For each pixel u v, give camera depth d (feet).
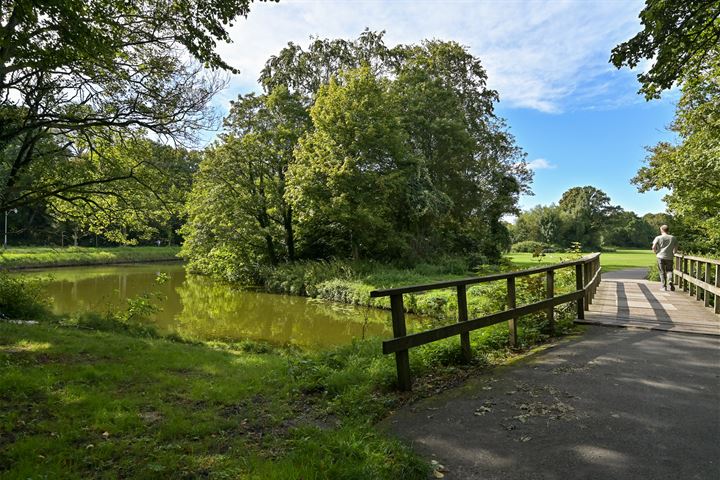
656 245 44.55
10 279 44.16
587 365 18.03
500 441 11.80
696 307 32.32
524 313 21.84
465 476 10.14
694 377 16.31
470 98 112.78
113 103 35.53
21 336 27.63
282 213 90.48
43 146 41.52
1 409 14.75
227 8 30.71
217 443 12.46
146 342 30.30
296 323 51.47
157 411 15.35
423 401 15.03
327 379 17.67
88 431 13.25
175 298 72.69
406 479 9.98
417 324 37.83
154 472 10.61
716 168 46.01
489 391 15.62
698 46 25.16
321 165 73.77
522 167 118.52
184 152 41.73
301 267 82.43
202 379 20.31
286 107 88.89
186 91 35.86
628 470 10.17
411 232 93.81
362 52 99.50
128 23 33.01
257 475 10.08
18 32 23.80
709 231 65.26
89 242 175.52
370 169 78.23
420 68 104.27
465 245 105.50
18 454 11.48
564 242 241.76
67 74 33.40
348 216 72.69
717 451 10.92
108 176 42.45
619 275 73.15
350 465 10.33
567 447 11.31
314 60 97.04
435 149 99.96
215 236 91.61
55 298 67.67
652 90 27.12
